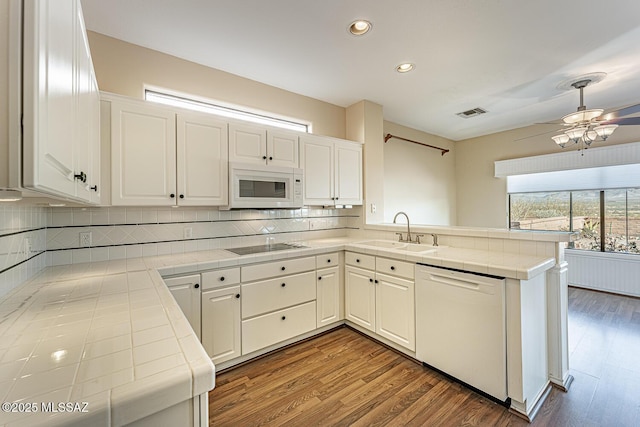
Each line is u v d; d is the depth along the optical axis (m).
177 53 2.37
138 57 2.25
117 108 1.91
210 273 2.07
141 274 1.69
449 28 2.07
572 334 2.74
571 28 2.07
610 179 3.96
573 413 1.70
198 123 2.25
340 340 2.65
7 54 0.52
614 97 3.40
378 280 2.54
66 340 0.83
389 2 1.80
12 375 0.64
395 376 2.07
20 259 1.45
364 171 3.46
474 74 2.79
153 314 1.04
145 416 0.61
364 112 3.43
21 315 1.02
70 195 0.83
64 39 0.76
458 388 1.92
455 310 1.94
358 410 1.72
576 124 2.78
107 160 1.87
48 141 0.59
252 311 2.28
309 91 3.16
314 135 3.00
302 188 2.82
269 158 2.63
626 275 3.91
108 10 1.84
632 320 3.06
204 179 2.27
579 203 4.36
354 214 3.60
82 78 1.05
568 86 3.07
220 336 2.12
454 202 5.56
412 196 4.78
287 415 1.69
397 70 2.69
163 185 2.08
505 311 1.71
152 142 2.04
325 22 1.99
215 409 1.74
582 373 2.10
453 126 4.64
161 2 1.77
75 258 2.00
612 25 2.04
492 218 5.14
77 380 0.63
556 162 4.30
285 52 2.37
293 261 2.53
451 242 2.60
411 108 3.73
